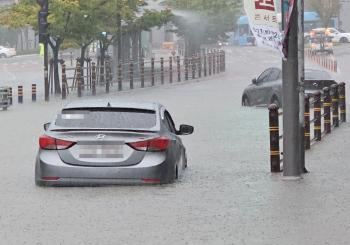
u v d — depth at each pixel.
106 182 25.08
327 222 19.73
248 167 30.73
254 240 17.78
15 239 18.09
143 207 22.09
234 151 36.22
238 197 23.67
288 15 26.23
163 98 76.25
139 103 27.61
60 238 18.16
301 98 28.53
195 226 19.45
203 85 96.75
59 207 22.20
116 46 105.00
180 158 28.27
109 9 91.50
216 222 19.92
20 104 75.81
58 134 25.42
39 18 80.25
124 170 24.91
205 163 32.12
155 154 25.28
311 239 17.80
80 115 26.34
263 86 60.25
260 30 26.42
